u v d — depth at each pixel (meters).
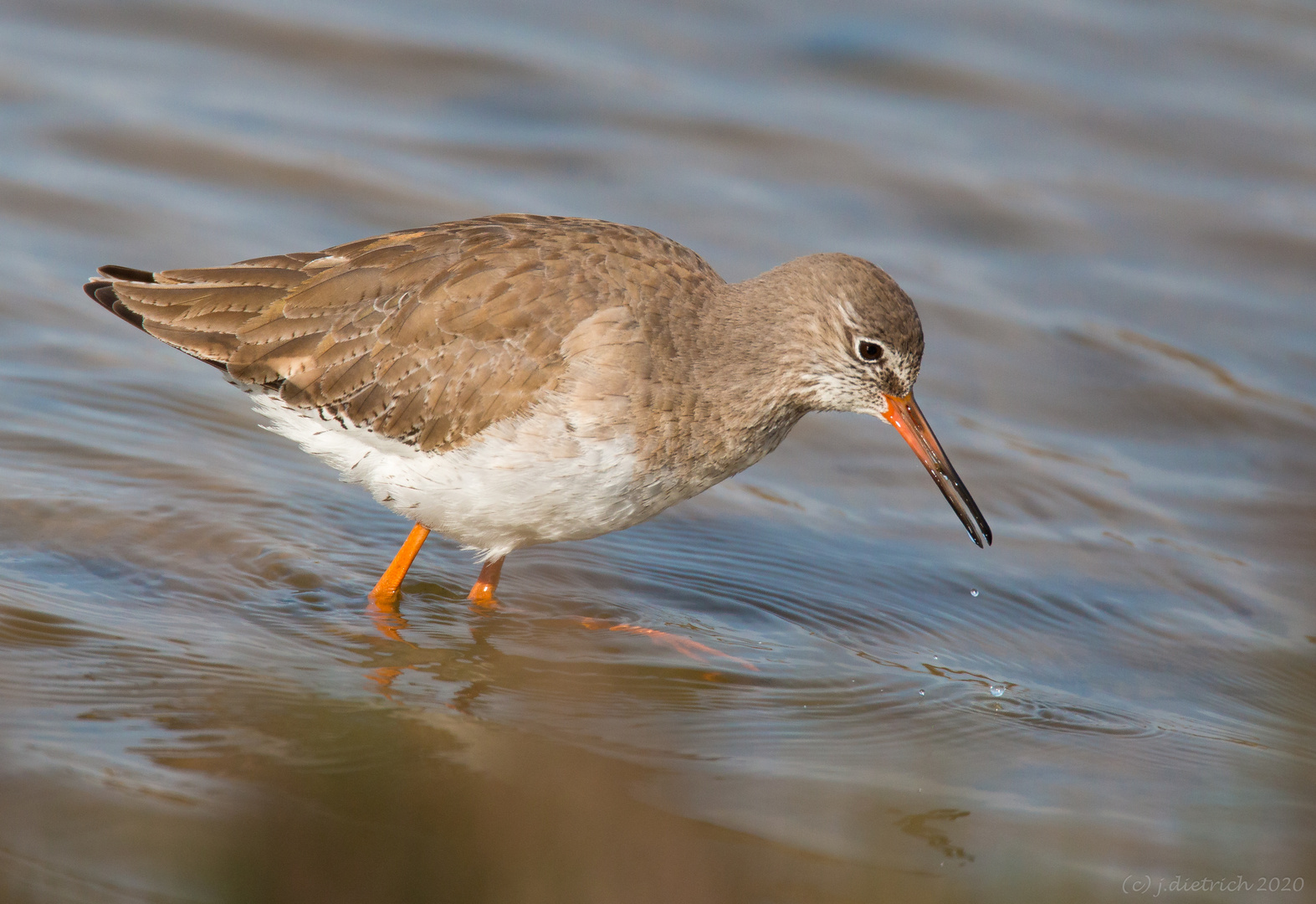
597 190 19.66
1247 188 20.78
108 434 14.83
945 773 10.55
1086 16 24.28
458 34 22.72
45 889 8.23
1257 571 14.14
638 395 11.55
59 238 17.61
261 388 12.34
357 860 8.86
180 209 18.38
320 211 18.67
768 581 13.80
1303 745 11.30
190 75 21.20
